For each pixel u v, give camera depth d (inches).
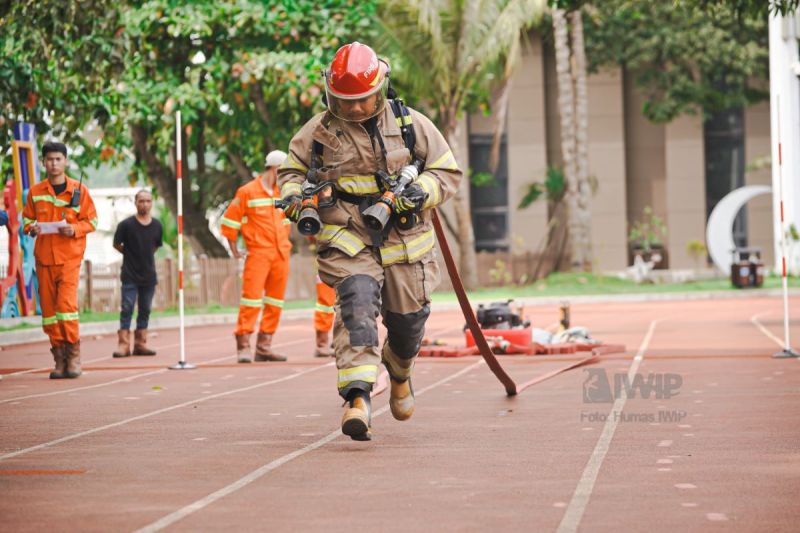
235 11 1796.3
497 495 325.1
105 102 1582.2
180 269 790.5
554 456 390.9
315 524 291.0
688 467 366.3
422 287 417.1
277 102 2020.2
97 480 355.9
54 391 649.6
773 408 514.9
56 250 715.4
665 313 1537.9
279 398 595.2
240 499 323.9
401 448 414.3
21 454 411.5
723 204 2461.9
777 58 2458.2
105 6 1195.9
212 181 2332.7
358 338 402.0
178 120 780.6
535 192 2925.7
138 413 536.4
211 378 716.0
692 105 2920.8
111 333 1341.0
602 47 2812.5
